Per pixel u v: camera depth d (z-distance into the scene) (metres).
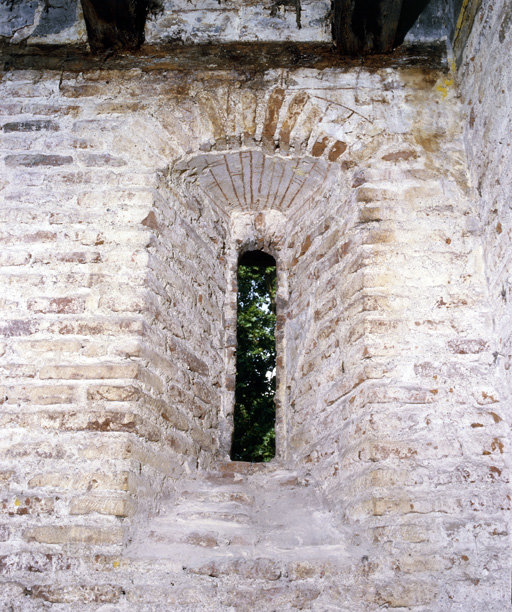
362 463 2.52
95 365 2.61
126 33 3.25
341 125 3.16
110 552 2.28
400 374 2.61
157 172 3.07
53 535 2.31
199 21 3.45
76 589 2.21
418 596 2.20
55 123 3.16
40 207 2.95
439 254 2.86
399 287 2.78
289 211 3.73
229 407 3.29
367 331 2.68
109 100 3.23
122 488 2.37
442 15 3.43
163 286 2.92
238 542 2.46
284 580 2.28
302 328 3.33
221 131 3.17
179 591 2.22
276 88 3.25
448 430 2.51
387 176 3.03
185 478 2.81
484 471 2.44
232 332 3.47
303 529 2.56
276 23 3.44
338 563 2.30
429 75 3.29
